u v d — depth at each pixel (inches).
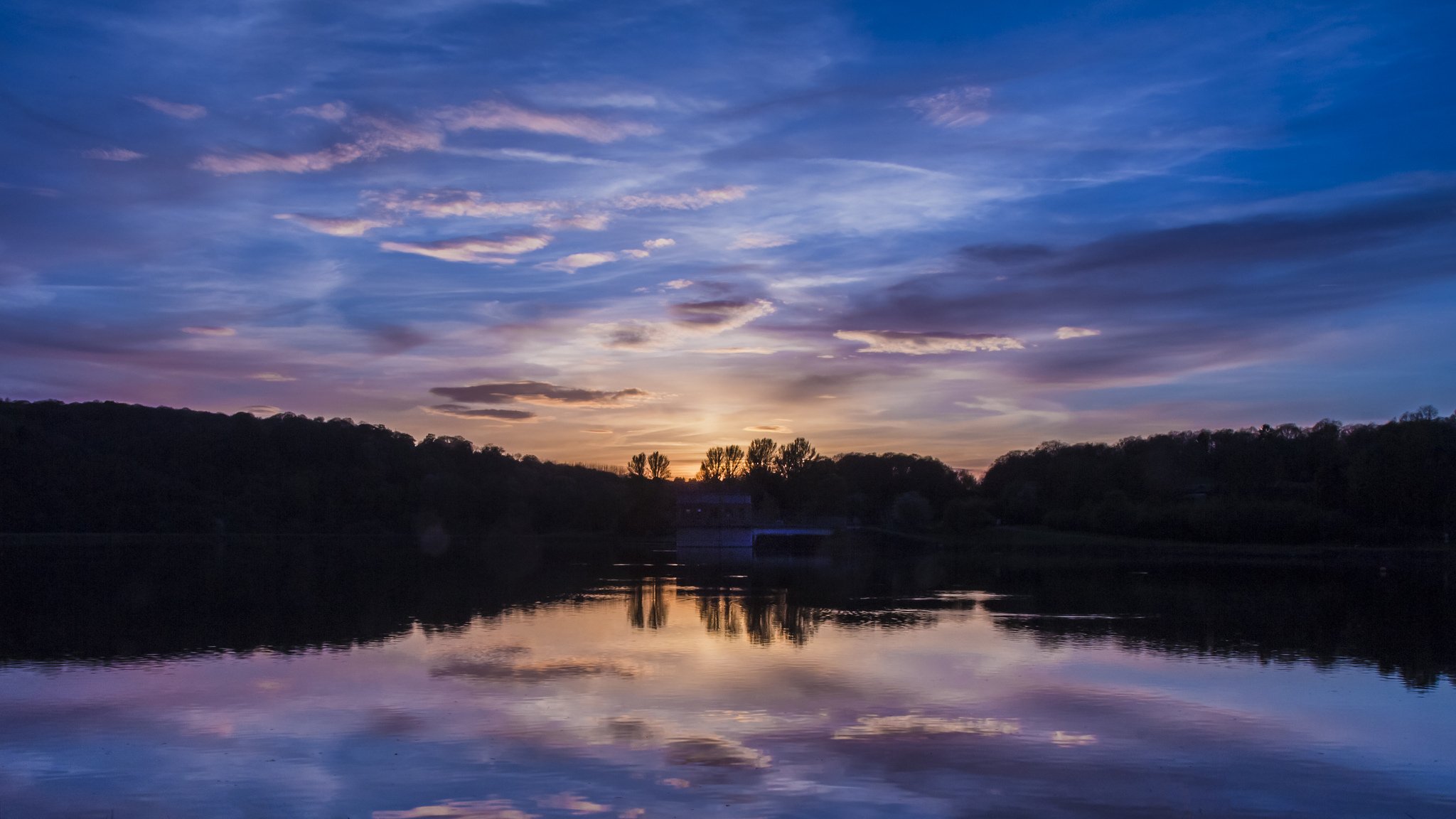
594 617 1839.3
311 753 876.6
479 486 6279.5
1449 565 3634.4
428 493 6151.6
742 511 5305.1
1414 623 1850.4
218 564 3378.4
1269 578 3004.4
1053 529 5398.6
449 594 2324.1
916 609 2021.4
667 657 1365.7
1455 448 4298.7
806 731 955.3
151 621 1758.1
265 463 6131.9
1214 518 4576.8
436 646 1461.6
